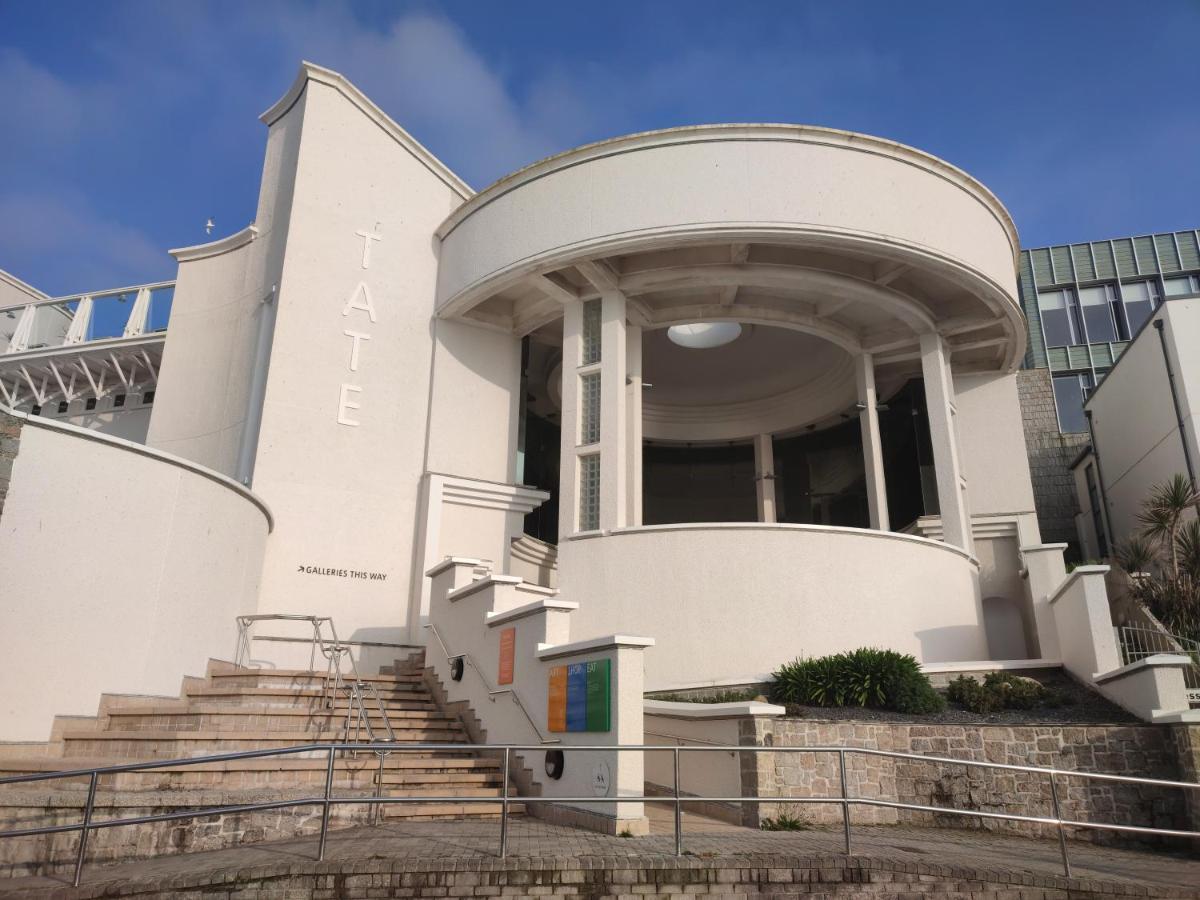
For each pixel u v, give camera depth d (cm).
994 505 2133
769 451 2644
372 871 717
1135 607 1575
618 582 1641
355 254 1997
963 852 923
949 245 1764
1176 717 1108
